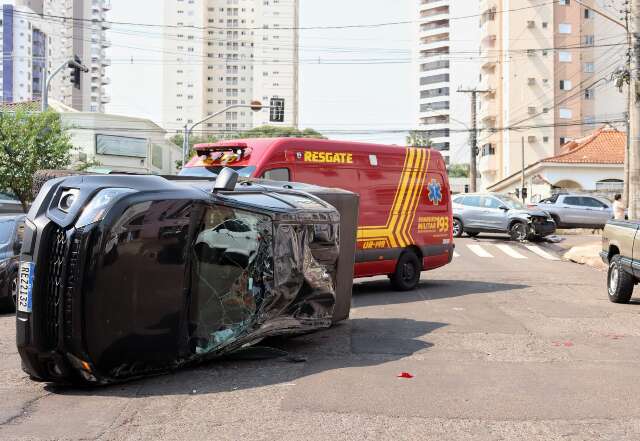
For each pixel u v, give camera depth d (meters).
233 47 142.25
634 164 18.41
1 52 142.88
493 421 4.84
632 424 4.79
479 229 26.78
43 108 26.16
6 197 24.70
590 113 67.94
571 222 30.77
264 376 6.10
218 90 143.00
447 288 13.05
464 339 7.85
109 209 5.61
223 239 6.49
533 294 12.17
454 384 5.83
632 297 11.95
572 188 48.78
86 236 5.52
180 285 6.02
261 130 93.25
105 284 5.55
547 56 67.31
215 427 4.72
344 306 8.20
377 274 11.94
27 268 5.77
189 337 6.23
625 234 10.75
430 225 12.99
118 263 5.62
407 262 12.52
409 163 12.53
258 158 10.36
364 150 11.71
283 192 7.32
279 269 6.72
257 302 6.56
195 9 141.50
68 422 4.87
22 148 23.44
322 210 7.36
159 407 5.20
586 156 48.59
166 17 141.50
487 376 6.11
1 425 4.81
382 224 11.91
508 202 26.56
